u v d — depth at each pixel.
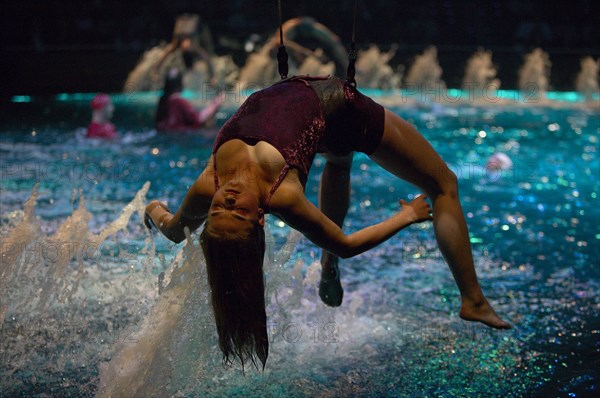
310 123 2.44
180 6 15.20
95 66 12.17
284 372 2.96
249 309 2.13
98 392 2.67
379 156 2.70
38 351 3.06
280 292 3.64
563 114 10.36
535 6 16.27
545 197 5.83
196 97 11.73
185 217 2.49
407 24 15.78
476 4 16.38
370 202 5.61
